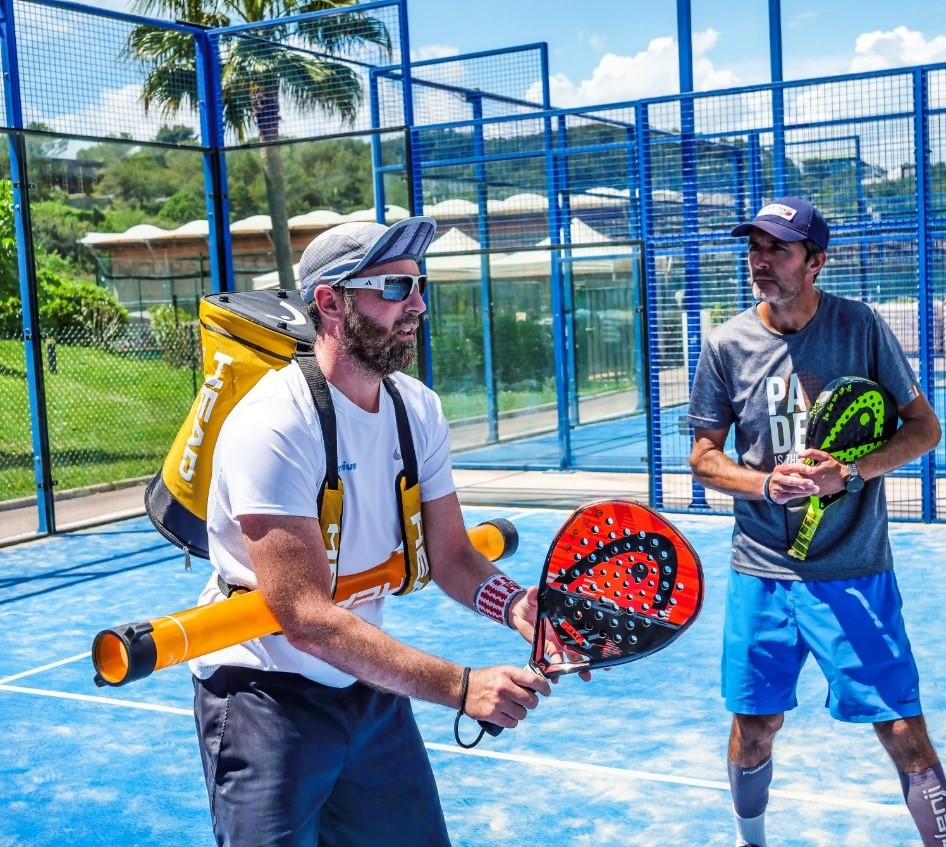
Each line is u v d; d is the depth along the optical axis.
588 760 4.82
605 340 13.80
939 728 4.98
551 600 2.04
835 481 3.28
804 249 3.48
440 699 2.04
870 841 3.97
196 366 12.43
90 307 12.58
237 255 12.16
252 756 2.36
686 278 10.30
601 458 13.38
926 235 9.31
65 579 8.77
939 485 10.81
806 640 3.43
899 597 3.45
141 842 4.21
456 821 4.27
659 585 1.99
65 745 5.25
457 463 13.91
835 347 3.54
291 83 11.74
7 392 12.61
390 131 11.05
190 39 11.48
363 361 2.27
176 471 3.13
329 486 2.25
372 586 2.41
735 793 3.65
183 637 1.95
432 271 13.78
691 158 10.12
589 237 13.53
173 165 11.95
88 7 10.34
